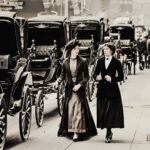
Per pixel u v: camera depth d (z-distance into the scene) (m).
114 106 11.49
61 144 11.42
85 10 54.81
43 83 15.09
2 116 10.45
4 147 11.10
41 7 36.12
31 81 12.34
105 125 11.48
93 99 20.62
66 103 11.95
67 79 11.88
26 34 12.77
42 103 14.19
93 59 21.50
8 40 11.86
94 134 12.16
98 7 81.81
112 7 93.06
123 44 32.78
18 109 11.49
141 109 17.22
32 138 12.25
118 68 11.48
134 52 33.19
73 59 11.89
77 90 11.77
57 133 12.43
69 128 11.88
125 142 11.62
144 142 11.62
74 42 11.82
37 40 19.73
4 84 11.29
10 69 11.31
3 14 11.92
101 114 11.55
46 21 19.45
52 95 22.59
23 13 35.12
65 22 19.70
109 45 11.49
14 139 12.20
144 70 38.00
